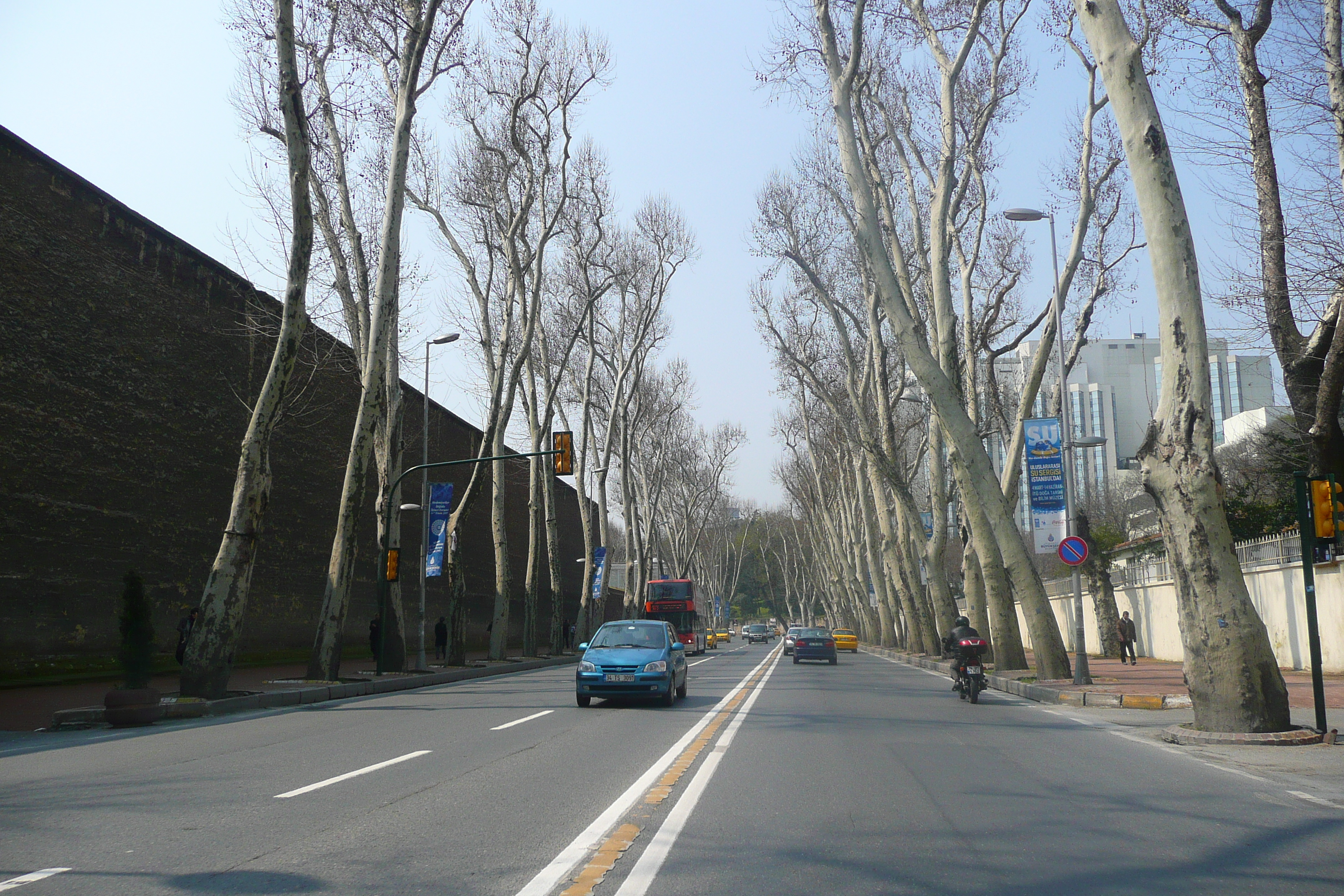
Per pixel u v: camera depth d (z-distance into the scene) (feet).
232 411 99.04
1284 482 89.10
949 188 79.71
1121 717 49.85
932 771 31.09
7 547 70.13
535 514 131.95
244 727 45.98
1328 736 37.45
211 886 17.33
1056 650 69.15
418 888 17.28
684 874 18.33
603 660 55.72
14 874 18.15
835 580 249.34
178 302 91.04
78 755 35.63
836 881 17.94
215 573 58.65
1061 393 70.85
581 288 141.38
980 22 74.90
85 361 78.64
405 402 135.54
